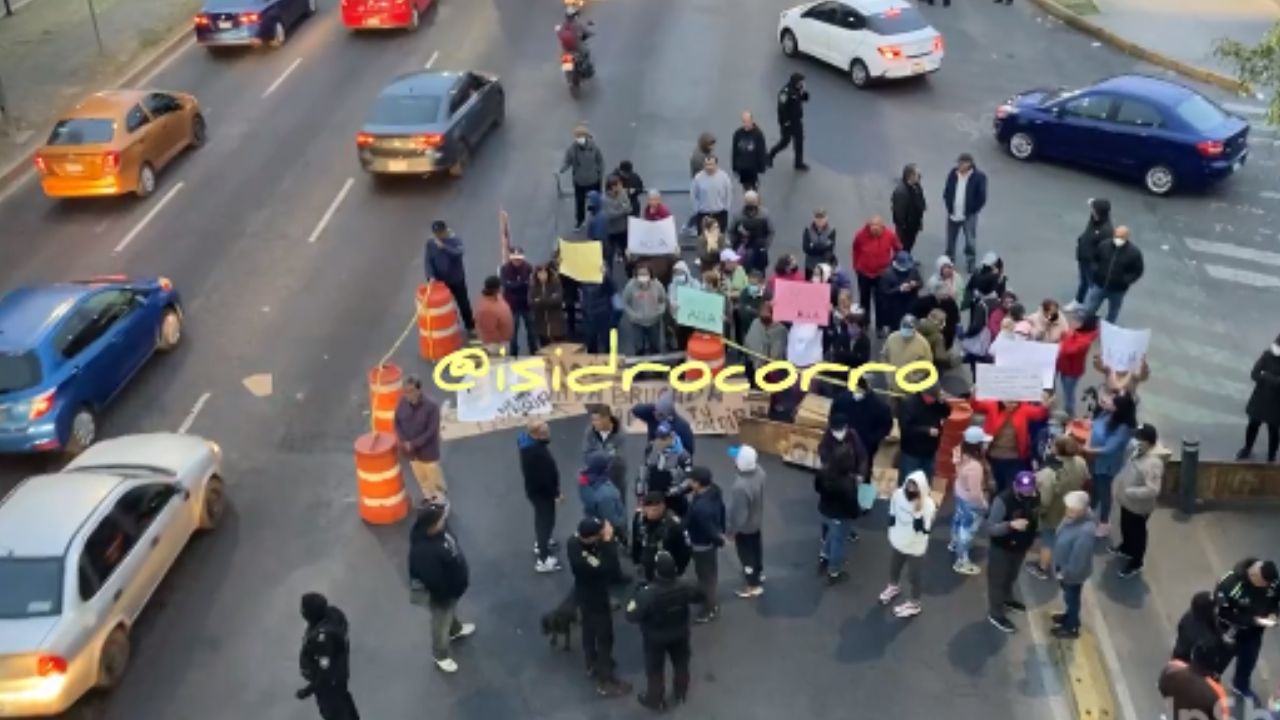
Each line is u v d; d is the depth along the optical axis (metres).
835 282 16.22
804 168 22.72
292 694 12.30
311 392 17.14
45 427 15.48
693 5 31.88
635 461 15.27
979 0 31.95
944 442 14.31
